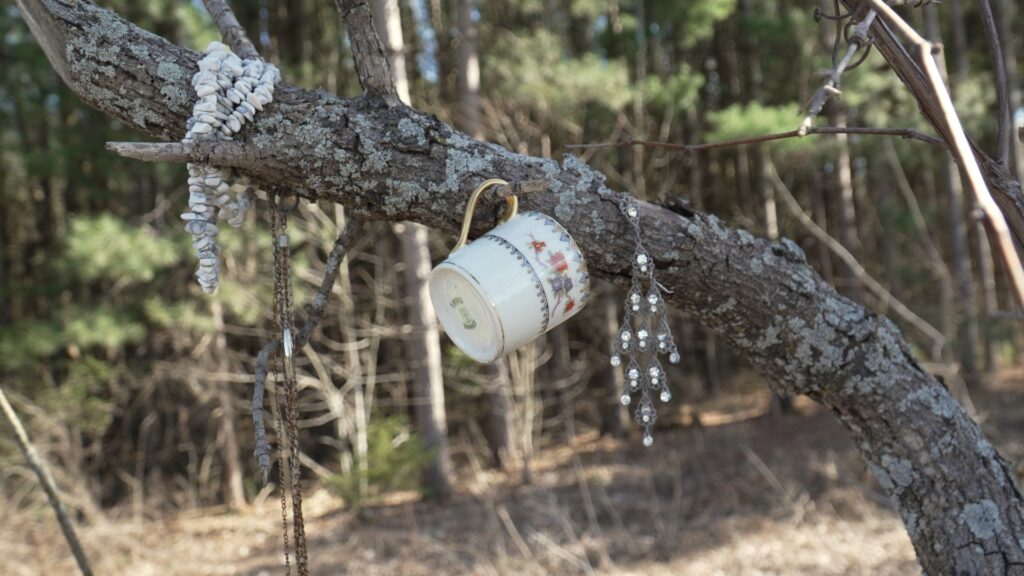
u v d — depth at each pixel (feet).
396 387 30.04
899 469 3.66
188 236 21.22
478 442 29.01
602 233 3.33
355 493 21.71
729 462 21.98
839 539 15.72
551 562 15.83
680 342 36.35
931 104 2.76
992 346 32.60
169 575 18.93
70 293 29.30
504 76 23.66
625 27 27.61
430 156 3.24
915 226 28.99
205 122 3.02
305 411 30.32
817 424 26.21
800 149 22.08
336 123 3.18
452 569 16.34
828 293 3.63
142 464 28.17
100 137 23.56
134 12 21.02
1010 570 3.42
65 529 5.60
